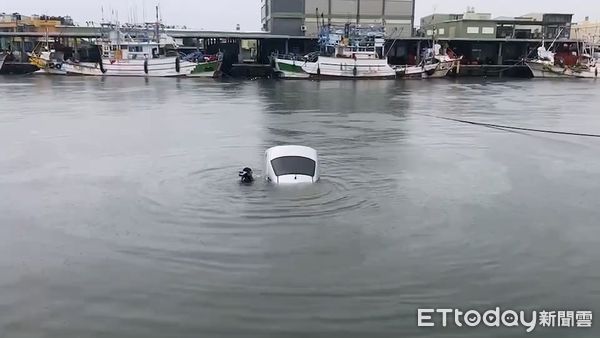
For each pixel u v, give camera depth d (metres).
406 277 11.96
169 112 42.78
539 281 11.91
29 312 10.49
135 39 87.31
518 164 23.55
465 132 33.16
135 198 17.58
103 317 10.32
